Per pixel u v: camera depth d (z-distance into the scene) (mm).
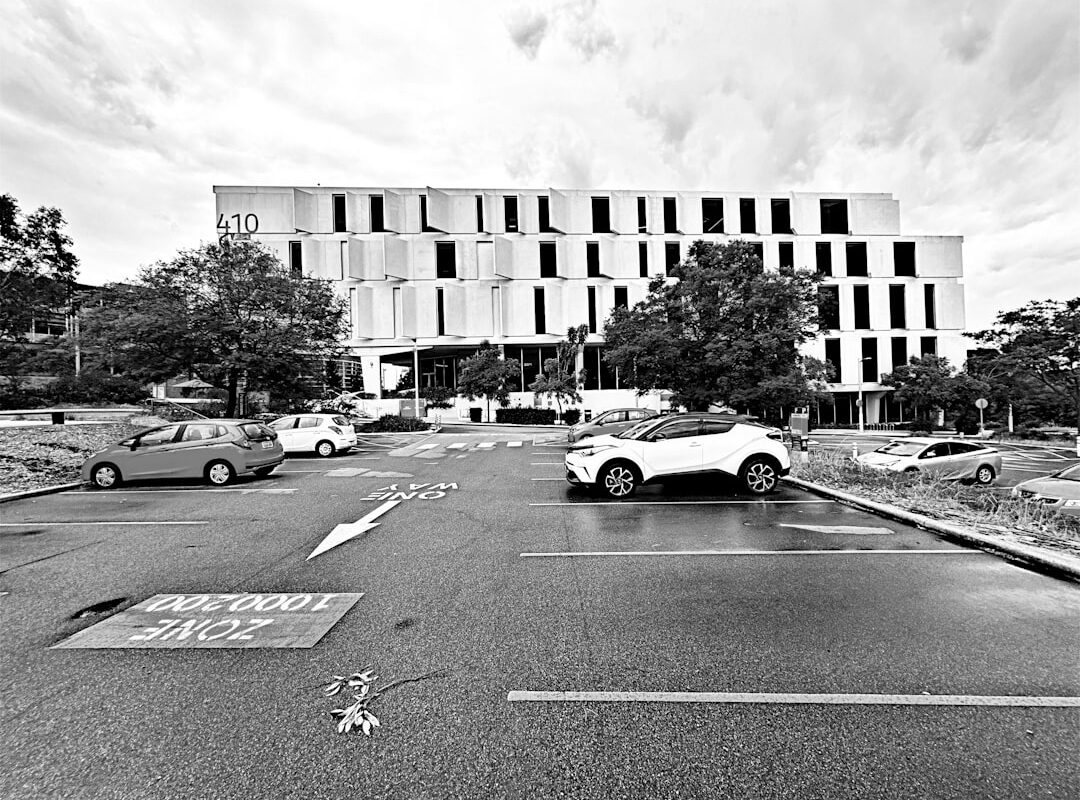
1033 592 4664
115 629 4023
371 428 30422
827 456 14625
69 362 26484
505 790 2328
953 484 10859
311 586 4973
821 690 3102
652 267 40656
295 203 39031
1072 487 8477
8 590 4898
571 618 4176
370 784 2369
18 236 20344
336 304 25312
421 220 40844
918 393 35125
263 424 12883
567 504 9008
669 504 8930
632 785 2355
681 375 16234
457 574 5297
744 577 5137
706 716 2854
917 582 4941
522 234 40469
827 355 39844
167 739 2680
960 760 2504
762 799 2270
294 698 3045
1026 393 32938
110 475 11141
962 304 41156
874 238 41031
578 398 37281
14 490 10328
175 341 18828
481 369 38469
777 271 16469
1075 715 2846
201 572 5395
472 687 3154
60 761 2521
